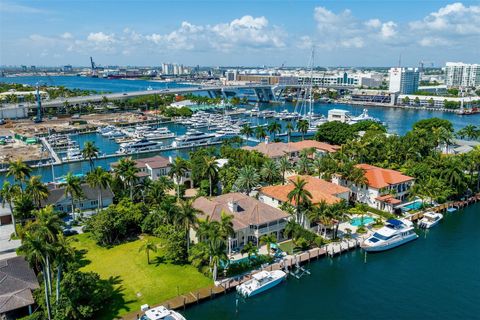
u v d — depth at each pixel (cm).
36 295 6256
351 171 11356
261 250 8450
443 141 17175
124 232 8856
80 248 8500
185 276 7400
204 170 11375
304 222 9350
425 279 7806
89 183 10225
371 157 14212
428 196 11194
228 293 7100
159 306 6362
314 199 9838
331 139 18225
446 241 9519
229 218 7356
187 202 7838
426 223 10169
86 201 10625
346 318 6594
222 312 6681
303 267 8162
